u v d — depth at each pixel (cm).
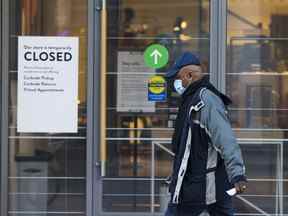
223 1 1039
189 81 738
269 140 1047
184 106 732
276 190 1047
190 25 1043
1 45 1043
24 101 1044
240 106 1045
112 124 1048
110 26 1043
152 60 1045
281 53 1043
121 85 1045
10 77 1045
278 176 1047
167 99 1045
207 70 1043
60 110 1045
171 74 745
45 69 1043
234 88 1046
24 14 1045
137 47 1045
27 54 1043
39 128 1047
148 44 1045
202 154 713
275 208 1048
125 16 1044
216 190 711
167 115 1045
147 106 1047
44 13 1045
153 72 1046
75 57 1042
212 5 1039
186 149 717
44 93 1044
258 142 1048
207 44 1043
